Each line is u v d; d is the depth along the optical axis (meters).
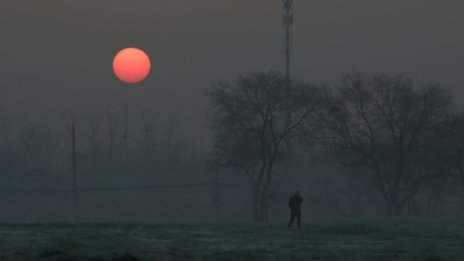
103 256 62.22
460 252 77.31
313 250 79.62
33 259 59.41
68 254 61.41
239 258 67.19
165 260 62.44
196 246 82.81
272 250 79.31
